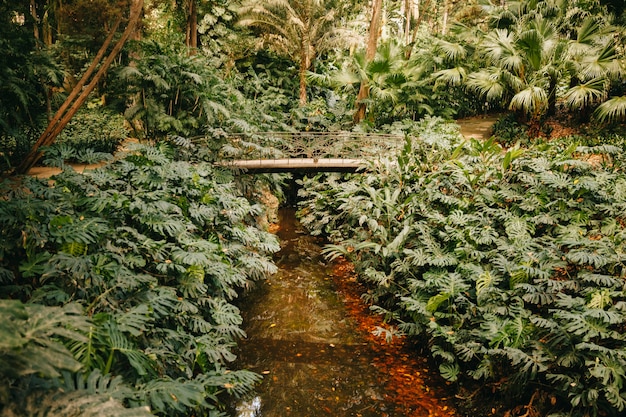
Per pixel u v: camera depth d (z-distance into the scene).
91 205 4.61
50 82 8.45
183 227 5.25
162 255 4.76
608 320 4.19
